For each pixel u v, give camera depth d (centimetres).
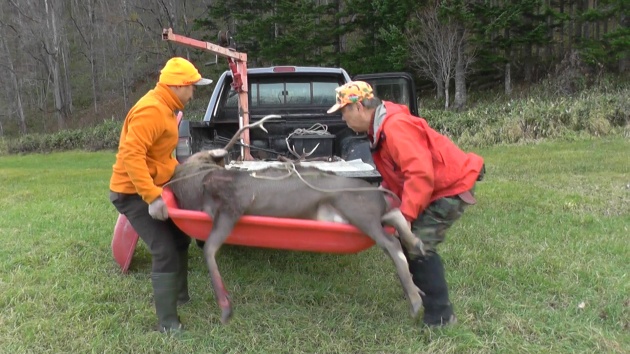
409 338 334
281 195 296
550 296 391
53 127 3341
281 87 614
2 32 3394
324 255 501
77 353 324
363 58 2270
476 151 1257
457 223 581
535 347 319
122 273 454
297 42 2330
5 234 569
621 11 1902
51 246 522
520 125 1388
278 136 602
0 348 327
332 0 2805
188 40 466
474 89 2262
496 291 401
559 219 587
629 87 1662
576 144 1242
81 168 1387
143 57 3666
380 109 321
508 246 497
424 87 2341
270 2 2712
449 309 346
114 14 3534
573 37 2084
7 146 2234
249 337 341
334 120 601
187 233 321
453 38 1906
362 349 326
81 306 381
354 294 408
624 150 1101
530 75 2191
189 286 427
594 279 411
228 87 611
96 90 3638
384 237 283
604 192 721
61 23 3441
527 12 1975
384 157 326
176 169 338
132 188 328
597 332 331
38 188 926
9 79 3522
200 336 341
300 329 351
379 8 2091
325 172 307
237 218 296
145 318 366
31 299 398
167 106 330
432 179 295
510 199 691
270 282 440
